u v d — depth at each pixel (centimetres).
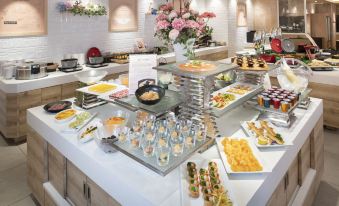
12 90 348
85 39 487
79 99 227
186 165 137
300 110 220
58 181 201
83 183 171
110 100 185
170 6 219
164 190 122
